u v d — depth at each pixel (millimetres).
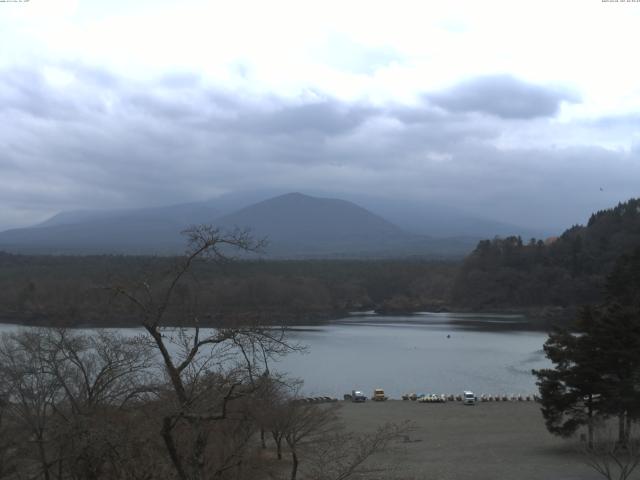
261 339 17109
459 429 54406
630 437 42812
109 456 20125
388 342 123938
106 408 22781
